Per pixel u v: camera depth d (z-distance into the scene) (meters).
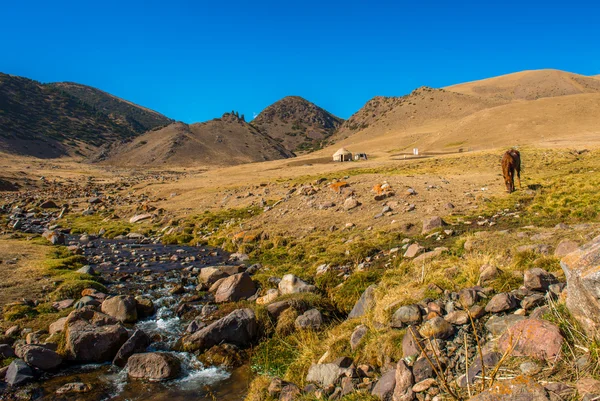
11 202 41.78
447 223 16.27
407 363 5.80
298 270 14.24
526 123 115.31
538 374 4.54
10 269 14.13
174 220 28.14
